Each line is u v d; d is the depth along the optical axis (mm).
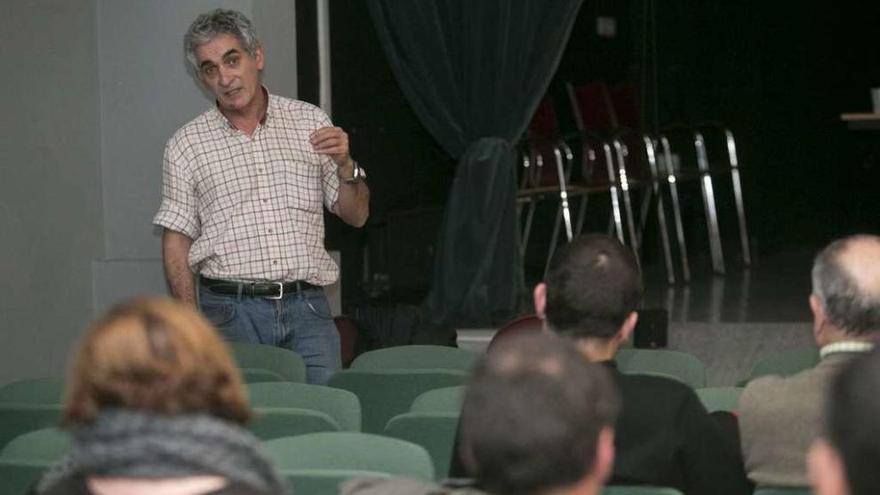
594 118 12000
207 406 2406
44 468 3672
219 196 6129
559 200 12320
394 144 10828
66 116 8047
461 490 2857
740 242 14008
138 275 8195
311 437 3785
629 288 3686
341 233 10125
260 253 6145
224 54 5984
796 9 14562
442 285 9211
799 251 14336
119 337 2381
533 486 2246
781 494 3691
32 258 7895
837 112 14852
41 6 7910
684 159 13430
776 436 3707
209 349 2424
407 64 9352
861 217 14867
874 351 1921
